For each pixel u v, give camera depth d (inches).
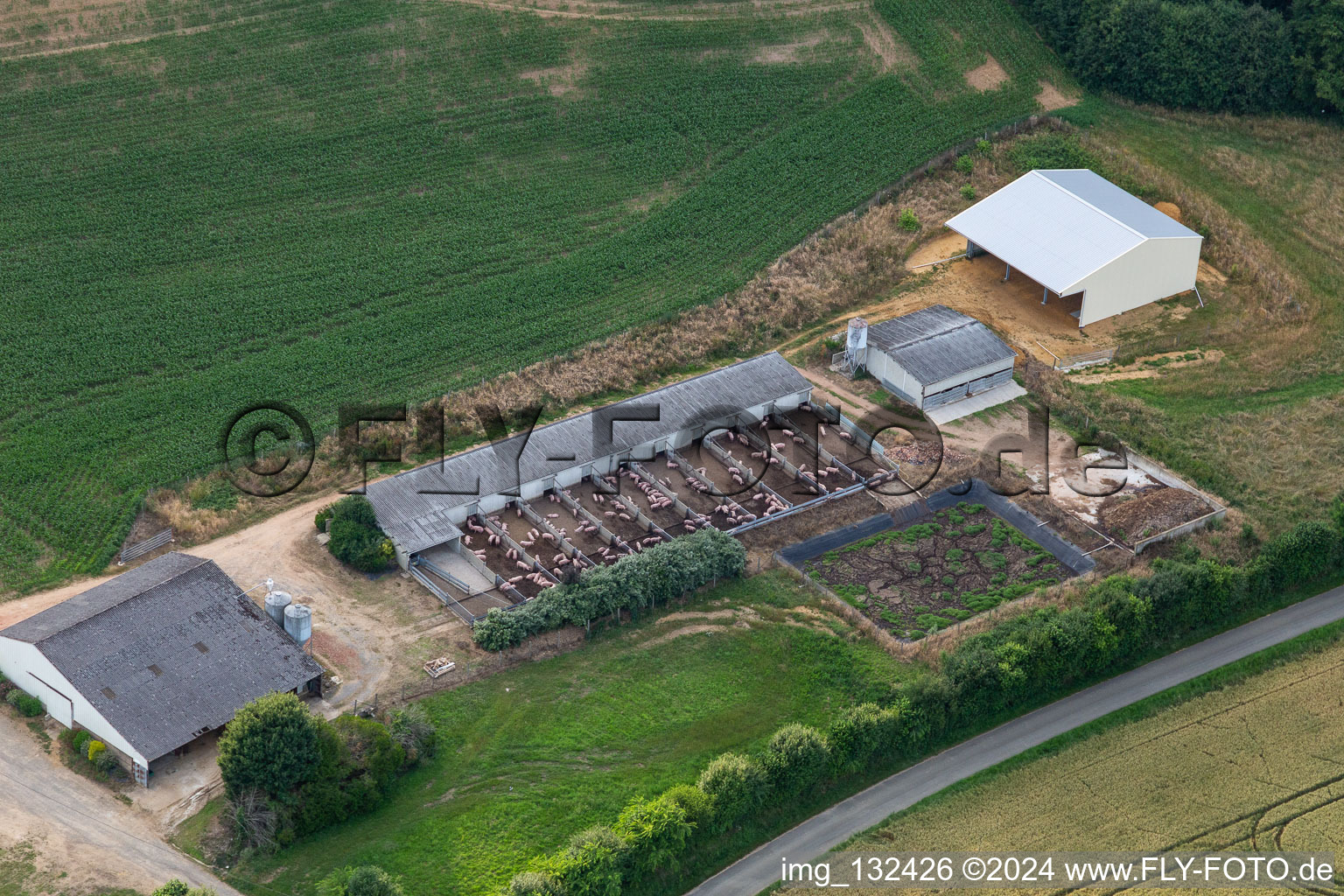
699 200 5639.8
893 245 5359.3
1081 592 3838.6
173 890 2787.9
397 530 3860.7
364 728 3193.9
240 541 3922.2
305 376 4633.4
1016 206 5211.6
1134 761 3408.0
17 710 3307.1
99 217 5329.7
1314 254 5452.8
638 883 3043.8
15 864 2930.6
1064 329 4975.4
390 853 3051.2
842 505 4175.7
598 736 3383.4
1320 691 3631.9
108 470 4163.4
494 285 5142.7
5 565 3789.4
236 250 5251.0
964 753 3435.0
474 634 3582.7
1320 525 3951.8
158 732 3127.5
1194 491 4242.1
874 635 3695.9
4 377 4549.7
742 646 3661.4
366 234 5388.8
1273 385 4753.9
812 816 3265.3
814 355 4817.9
